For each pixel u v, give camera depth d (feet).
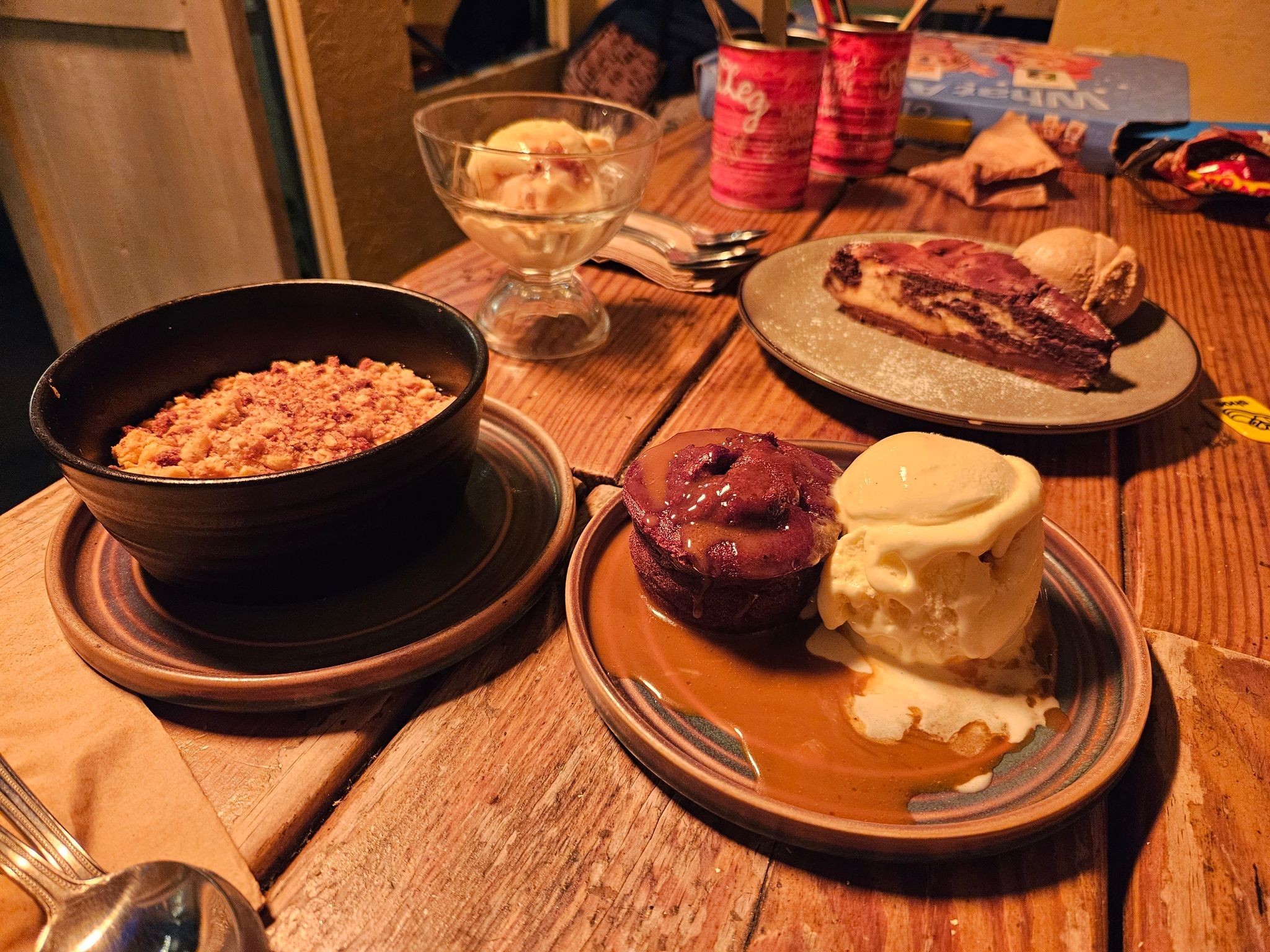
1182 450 2.72
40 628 1.85
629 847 1.51
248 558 1.74
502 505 2.26
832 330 3.22
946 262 3.12
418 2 6.54
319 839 1.50
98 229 6.66
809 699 1.72
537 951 1.36
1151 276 3.87
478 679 1.82
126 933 1.26
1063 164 5.08
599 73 7.30
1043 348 2.84
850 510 1.78
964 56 5.70
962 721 1.68
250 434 2.07
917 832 1.40
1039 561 1.76
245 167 5.53
